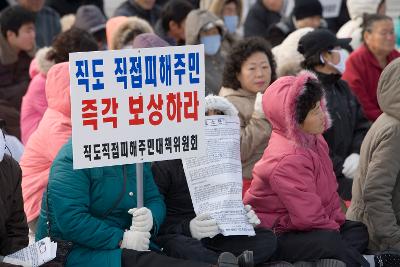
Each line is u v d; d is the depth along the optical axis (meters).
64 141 10.36
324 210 9.66
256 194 9.77
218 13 16.70
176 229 9.45
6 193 8.71
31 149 10.71
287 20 17.58
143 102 8.52
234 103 11.08
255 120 10.72
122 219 9.09
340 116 11.87
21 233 8.93
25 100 12.85
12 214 8.88
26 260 8.34
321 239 9.42
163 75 8.58
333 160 11.63
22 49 15.11
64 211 8.65
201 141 8.77
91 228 8.69
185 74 8.65
